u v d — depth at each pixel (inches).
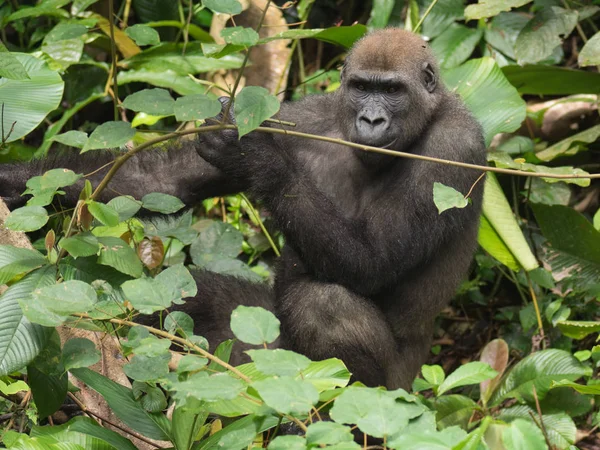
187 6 477.4
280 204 281.3
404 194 291.3
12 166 288.7
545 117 430.0
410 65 290.2
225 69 429.7
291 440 171.5
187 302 318.3
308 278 297.3
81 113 458.9
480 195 304.5
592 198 426.9
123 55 438.0
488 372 266.5
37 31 440.1
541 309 370.0
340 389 195.3
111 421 244.8
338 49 499.5
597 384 289.7
